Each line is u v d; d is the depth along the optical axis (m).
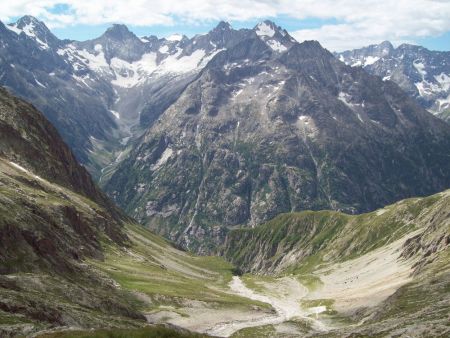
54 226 179.12
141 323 114.31
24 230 136.25
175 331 88.56
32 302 95.44
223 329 155.12
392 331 98.69
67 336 76.81
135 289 167.62
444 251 191.12
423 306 127.06
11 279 110.75
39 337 75.94
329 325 165.38
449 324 89.12
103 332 80.88
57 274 134.00
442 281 146.62
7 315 86.00
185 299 173.38
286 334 148.25
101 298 126.88
